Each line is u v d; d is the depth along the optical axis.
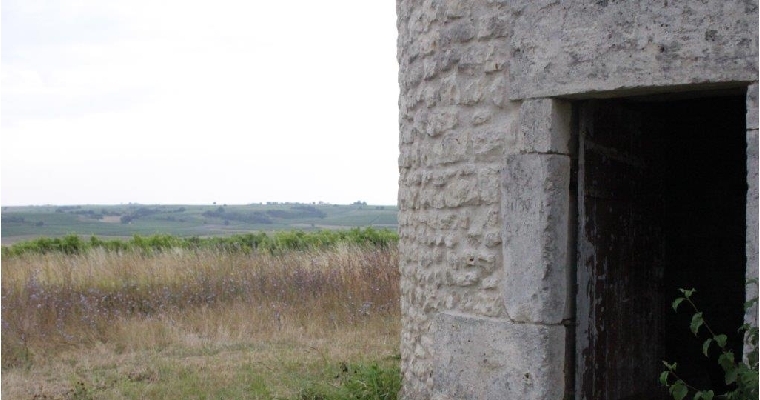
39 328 8.61
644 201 4.91
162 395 6.39
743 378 3.35
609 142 4.49
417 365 5.05
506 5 4.27
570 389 4.21
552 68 4.05
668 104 5.59
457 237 4.57
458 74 4.52
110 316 9.35
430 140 4.78
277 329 8.95
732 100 6.33
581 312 4.24
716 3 3.62
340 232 16.42
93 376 7.14
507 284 4.26
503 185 4.27
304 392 6.08
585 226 4.25
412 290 5.13
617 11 3.84
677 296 6.33
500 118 4.32
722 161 6.47
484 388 4.37
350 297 9.78
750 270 3.52
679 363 6.33
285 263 11.97
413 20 4.94
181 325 9.09
